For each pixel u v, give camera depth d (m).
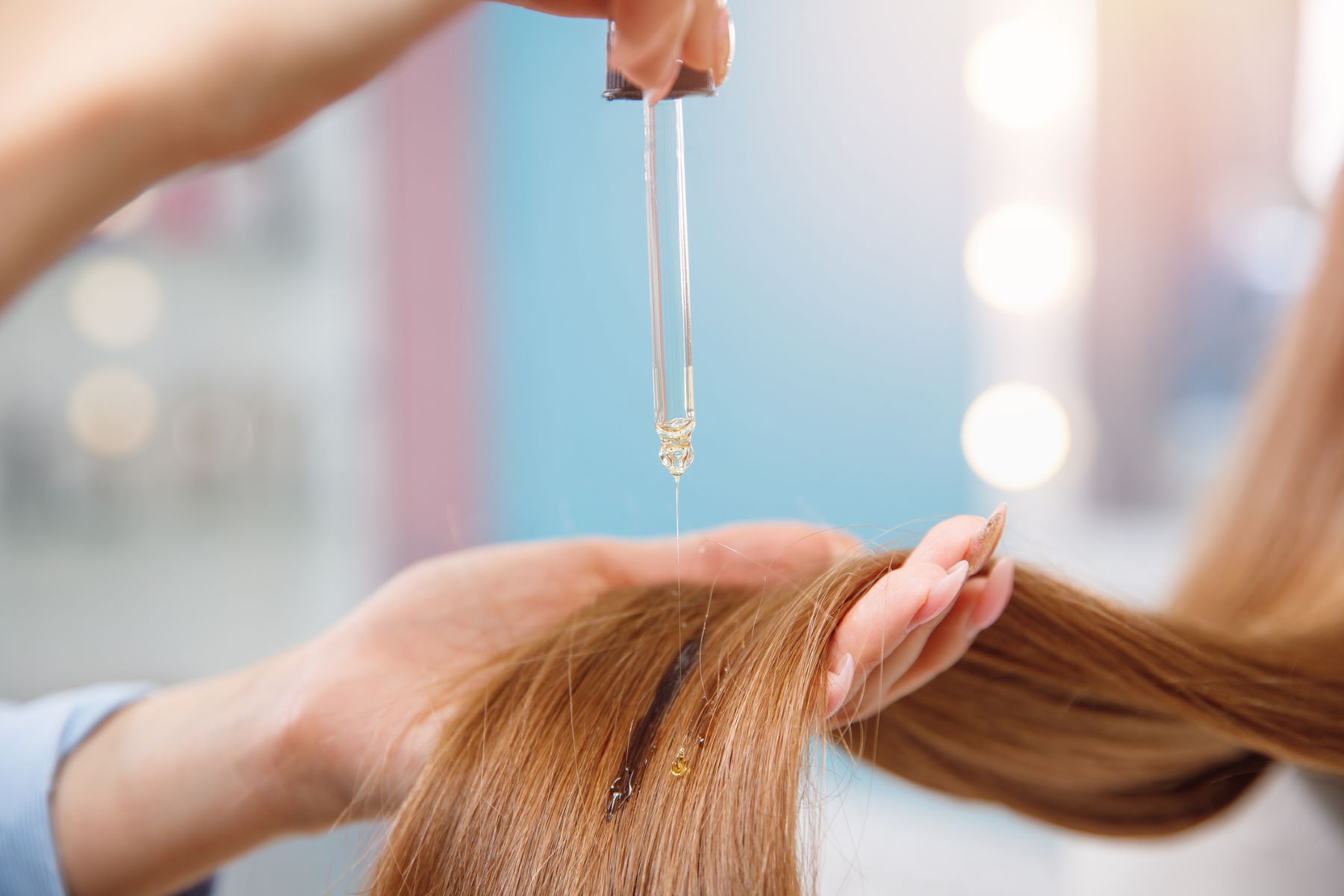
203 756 0.69
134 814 0.69
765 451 1.82
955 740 0.72
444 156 1.92
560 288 1.92
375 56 0.43
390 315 1.94
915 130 1.67
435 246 1.94
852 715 0.55
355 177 1.89
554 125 1.89
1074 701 0.68
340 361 1.93
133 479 1.86
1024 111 1.59
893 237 1.71
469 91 1.91
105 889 0.71
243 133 0.44
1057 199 1.59
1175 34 1.47
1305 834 0.81
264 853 1.25
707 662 0.56
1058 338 1.62
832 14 1.71
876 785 1.56
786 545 0.72
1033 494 1.66
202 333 1.87
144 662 1.90
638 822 0.49
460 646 0.70
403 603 0.71
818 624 0.50
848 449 1.77
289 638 1.96
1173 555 1.54
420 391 1.96
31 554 1.83
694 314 1.84
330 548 1.96
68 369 1.81
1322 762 0.64
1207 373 1.52
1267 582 0.82
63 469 1.83
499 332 1.96
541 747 0.54
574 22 1.84
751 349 1.81
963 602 0.53
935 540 0.50
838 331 1.76
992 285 1.64
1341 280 0.80
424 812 0.54
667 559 0.73
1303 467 0.81
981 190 1.64
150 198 1.79
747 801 0.47
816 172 1.75
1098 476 1.62
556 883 0.49
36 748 0.70
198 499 1.90
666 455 0.51
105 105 0.42
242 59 0.42
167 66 0.42
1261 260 1.45
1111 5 1.51
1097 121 1.55
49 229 0.42
